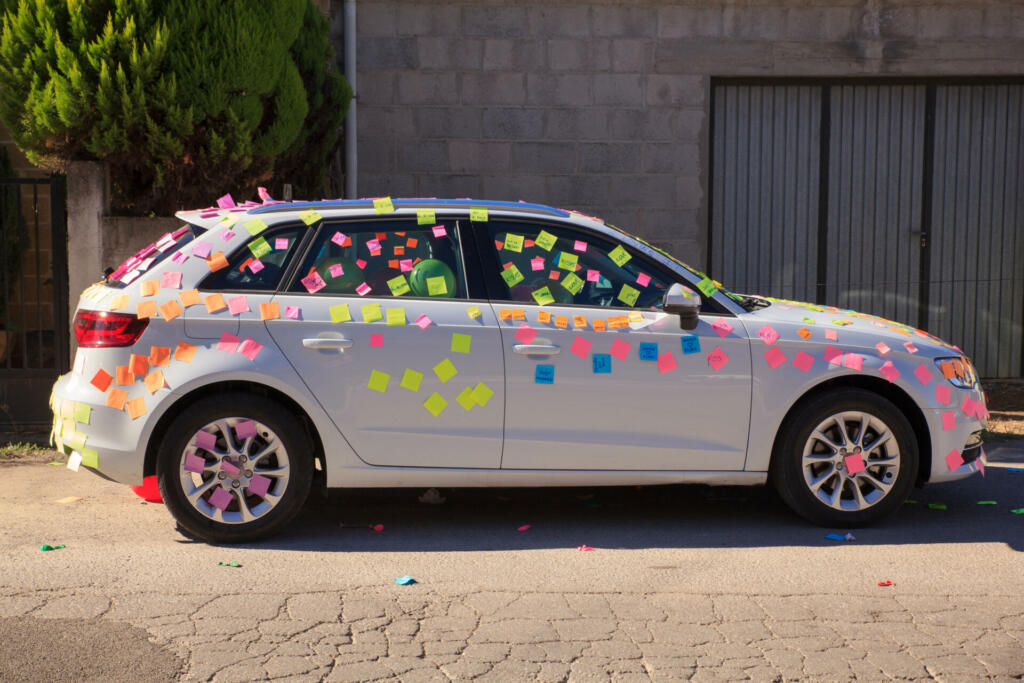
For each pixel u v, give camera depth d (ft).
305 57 29.94
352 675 12.30
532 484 18.02
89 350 17.37
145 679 12.12
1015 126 34.01
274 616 14.16
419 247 18.15
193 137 25.71
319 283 17.72
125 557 16.69
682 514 19.69
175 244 18.07
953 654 13.05
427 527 18.71
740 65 33.30
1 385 26.43
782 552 17.28
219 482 17.24
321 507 19.92
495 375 17.62
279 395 17.70
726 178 34.27
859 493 18.52
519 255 18.31
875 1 33.06
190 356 17.08
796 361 18.11
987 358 34.83
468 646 13.21
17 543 17.40
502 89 33.42
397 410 17.52
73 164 25.64
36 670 12.32
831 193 34.30
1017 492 21.44
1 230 31.96
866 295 34.60
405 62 33.30
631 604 14.78
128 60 24.67
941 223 34.37
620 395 17.84
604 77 33.37
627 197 33.76
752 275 34.55
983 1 33.09
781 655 12.98
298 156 31.12
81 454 17.17
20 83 25.25
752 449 18.21
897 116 34.04
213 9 25.12
